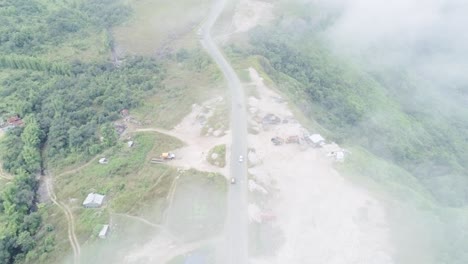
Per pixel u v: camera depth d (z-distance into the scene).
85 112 134.75
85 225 97.75
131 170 111.75
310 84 162.38
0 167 121.25
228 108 129.38
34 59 161.88
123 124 131.50
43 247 94.56
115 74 157.50
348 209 96.81
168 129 126.81
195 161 111.75
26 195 108.25
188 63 161.38
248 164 108.38
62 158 122.25
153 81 150.00
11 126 134.50
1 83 153.62
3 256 92.62
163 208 98.25
